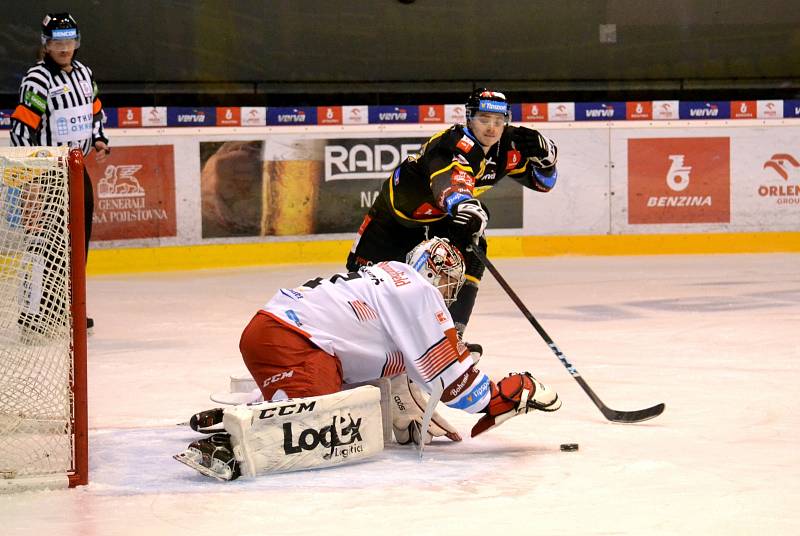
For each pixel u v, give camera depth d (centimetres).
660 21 3206
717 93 3206
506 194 2720
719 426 942
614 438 898
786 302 1844
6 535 642
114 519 672
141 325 1723
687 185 2764
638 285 2138
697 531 629
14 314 788
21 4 2938
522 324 1650
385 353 839
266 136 2634
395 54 3194
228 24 3100
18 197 773
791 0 3209
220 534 637
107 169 2522
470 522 651
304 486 741
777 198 2781
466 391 817
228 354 1436
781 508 677
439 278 835
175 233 2588
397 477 764
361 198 2705
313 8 3141
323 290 838
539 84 3206
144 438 927
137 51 3044
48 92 1594
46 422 805
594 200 2750
